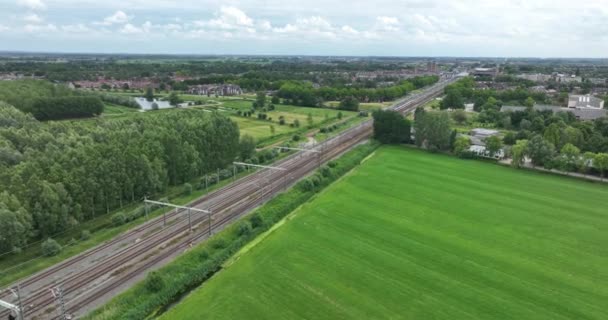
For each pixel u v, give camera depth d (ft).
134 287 193.77
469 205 307.37
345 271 211.41
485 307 183.11
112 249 236.02
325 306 181.98
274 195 326.24
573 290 197.98
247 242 248.73
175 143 343.87
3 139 331.98
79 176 265.13
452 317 175.94
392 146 512.22
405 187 347.56
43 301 185.37
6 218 215.51
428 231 261.44
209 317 174.19
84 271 211.61
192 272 209.56
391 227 266.98
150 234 255.91
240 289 195.00
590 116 612.70
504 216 287.48
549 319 175.83
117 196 289.53
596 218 286.46
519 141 430.20
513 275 210.38
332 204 306.14
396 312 178.60
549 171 402.31
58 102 587.27
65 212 247.50
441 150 484.74
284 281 201.57
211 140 387.14
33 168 256.11
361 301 185.98
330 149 479.00
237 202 311.68
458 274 210.18
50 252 225.97
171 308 185.47
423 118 486.38
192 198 321.11
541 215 290.15
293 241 245.04
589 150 433.89
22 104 554.87
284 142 510.58
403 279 204.85
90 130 405.59
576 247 242.99
